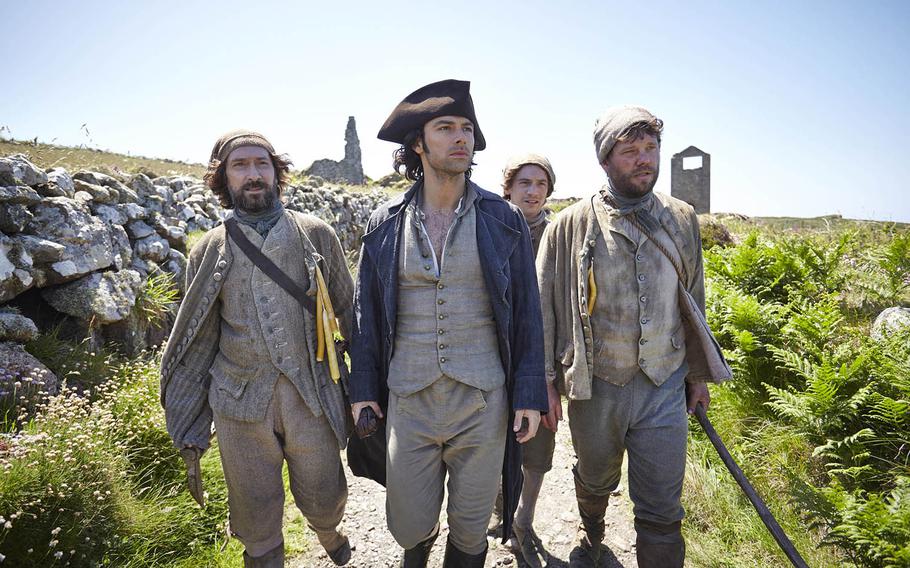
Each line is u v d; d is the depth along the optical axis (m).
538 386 2.03
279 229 2.23
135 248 4.91
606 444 2.39
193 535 2.83
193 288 2.17
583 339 2.32
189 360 2.25
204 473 3.16
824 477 3.11
